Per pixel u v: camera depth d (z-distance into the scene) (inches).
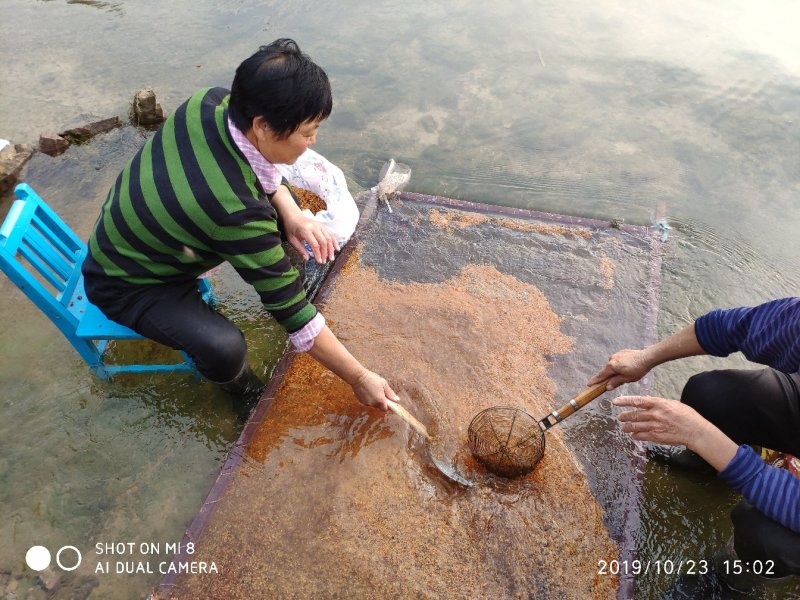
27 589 85.7
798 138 155.5
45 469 98.3
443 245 126.9
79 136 159.2
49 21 210.7
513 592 79.4
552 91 173.3
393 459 92.0
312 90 68.1
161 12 214.1
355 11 211.3
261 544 84.0
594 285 118.0
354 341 108.7
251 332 116.9
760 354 74.2
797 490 65.6
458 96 172.4
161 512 93.2
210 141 75.1
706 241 130.6
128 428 103.1
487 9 211.0
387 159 152.3
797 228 133.4
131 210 79.2
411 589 79.6
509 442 90.8
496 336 109.1
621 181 144.9
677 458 94.3
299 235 100.8
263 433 95.7
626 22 202.7
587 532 84.8
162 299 88.1
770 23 200.1
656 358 84.3
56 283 96.3
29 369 111.0
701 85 173.8
